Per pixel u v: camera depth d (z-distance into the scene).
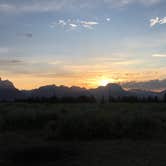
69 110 38.69
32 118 31.77
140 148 20.94
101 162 17.31
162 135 25.62
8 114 33.03
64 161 17.66
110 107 52.44
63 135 24.69
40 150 20.11
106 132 25.11
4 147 21.28
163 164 16.73
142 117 27.39
